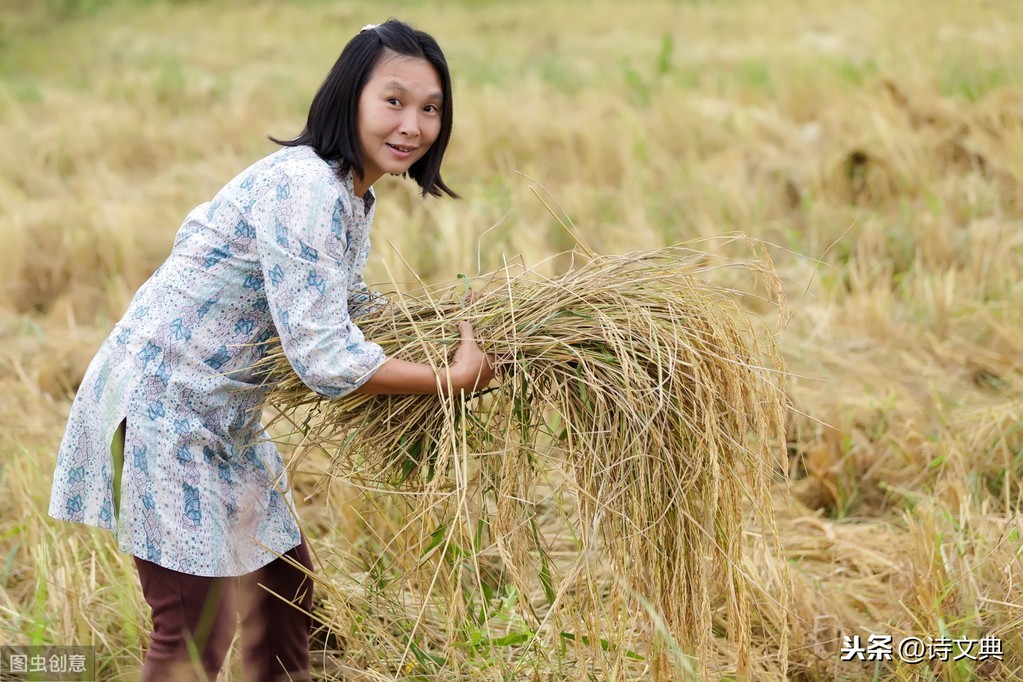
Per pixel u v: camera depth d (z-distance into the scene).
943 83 6.88
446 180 6.29
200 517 2.03
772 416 2.25
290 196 1.94
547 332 2.11
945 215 5.07
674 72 8.54
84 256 5.21
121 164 7.28
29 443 3.49
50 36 13.48
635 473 2.06
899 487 3.25
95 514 2.10
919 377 3.84
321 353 1.93
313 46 11.95
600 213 5.66
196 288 2.01
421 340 2.08
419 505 2.15
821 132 6.28
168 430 2.00
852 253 4.99
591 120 6.95
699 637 2.12
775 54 8.91
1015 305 4.26
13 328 4.58
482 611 2.47
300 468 3.31
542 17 13.79
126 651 2.56
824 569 2.90
